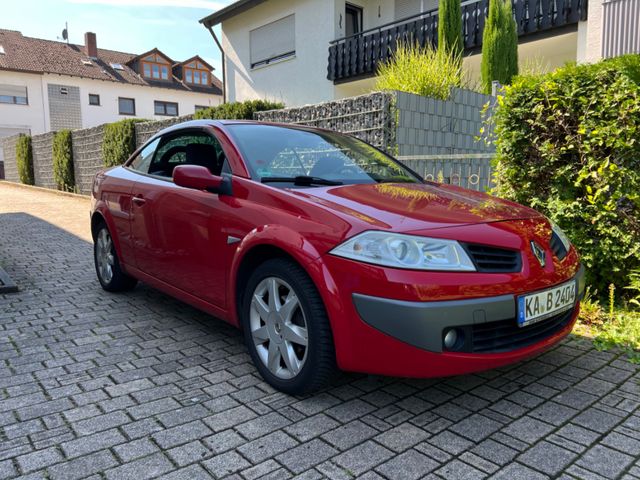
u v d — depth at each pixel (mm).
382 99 6215
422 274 2266
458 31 10492
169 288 3672
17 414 2488
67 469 2053
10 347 3375
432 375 2305
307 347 2541
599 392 2777
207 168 3320
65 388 2779
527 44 11414
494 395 2740
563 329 2781
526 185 4426
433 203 2867
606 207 3924
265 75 17281
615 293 4230
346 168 3508
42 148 18297
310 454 2178
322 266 2428
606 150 3953
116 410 2541
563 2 10383
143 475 2021
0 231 8586
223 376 2959
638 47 8570
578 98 3961
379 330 2295
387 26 14266
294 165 3316
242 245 2850
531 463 2125
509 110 4410
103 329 3742
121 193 4211
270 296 2756
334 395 2729
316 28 15289
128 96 36781
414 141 6547
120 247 4281
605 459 2158
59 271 5645
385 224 2439
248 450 2203
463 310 2281
